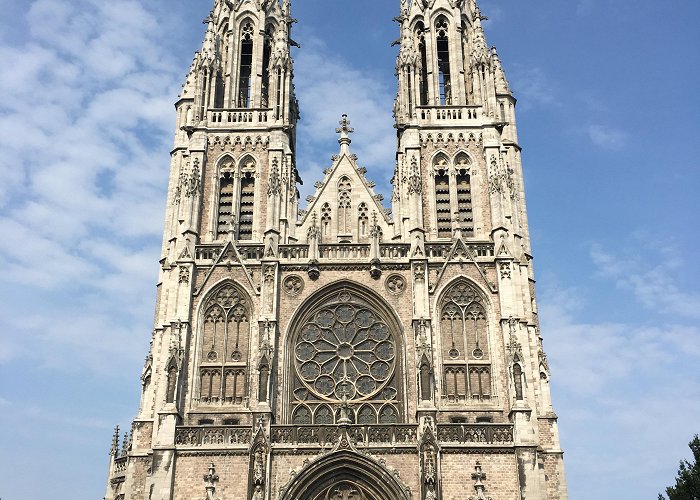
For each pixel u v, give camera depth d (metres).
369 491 62.84
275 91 80.50
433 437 62.78
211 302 70.88
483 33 83.19
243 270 71.56
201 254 72.81
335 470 62.97
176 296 70.31
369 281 70.94
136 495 65.94
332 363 68.88
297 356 69.06
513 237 73.31
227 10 86.50
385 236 74.75
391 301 70.19
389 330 69.88
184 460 63.69
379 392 67.50
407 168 75.62
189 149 77.50
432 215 74.56
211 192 76.31
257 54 83.75
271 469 62.88
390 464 62.78
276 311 69.25
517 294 69.88
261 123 79.31
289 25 87.19
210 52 82.44
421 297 69.25
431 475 61.38
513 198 75.12
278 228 73.31
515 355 66.50
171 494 62.31
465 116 78.88
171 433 64.00
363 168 77.75
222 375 68.12
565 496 67.19
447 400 66.81
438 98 80.62
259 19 85.88
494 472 62.59
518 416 64.19
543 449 68.62
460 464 62.81
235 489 62.69
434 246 72.44
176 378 66.25
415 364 67.00
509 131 83.31
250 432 64.50
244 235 75.19
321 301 70.88
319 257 72.00
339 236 75.00
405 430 63.94
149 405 69.25
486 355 68.62
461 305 70.25
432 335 68.50
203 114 79.62
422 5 85.88
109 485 77.06
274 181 75.31
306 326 70.19
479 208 74.81
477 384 67.50
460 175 77.00
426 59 83.69
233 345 69.44
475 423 64.56
